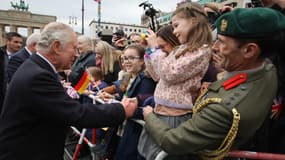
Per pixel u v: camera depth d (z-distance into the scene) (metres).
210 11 2.49
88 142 2.53
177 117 1.59
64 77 4.69
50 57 1.78
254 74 1.28
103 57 3.96
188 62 1.52
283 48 1.37
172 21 1.76
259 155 1.37
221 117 1.23
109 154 2.46
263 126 1.59
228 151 1.31
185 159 1.51
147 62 2.15
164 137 1.37
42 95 1.63
